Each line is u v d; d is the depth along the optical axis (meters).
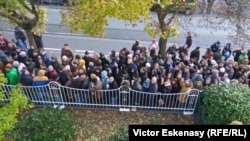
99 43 19.11
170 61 13.30
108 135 11.03
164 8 12.51
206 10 14.51
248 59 14.84
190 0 13.73
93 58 13.26
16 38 15.98
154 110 12.09
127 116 11.88
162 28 12.87
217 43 15.45
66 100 11.82
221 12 13.98
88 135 11.04
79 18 10.42
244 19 13.99
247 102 10.49
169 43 19.44
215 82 11.78
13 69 11.44
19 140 9.37
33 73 12.11
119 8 9.24
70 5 11.52
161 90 11.66
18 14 12.99
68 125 9.96
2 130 7.59
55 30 19.75
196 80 11.91
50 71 11.88
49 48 18.17
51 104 11.84
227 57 15.34
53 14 21.02
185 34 20.06
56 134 9.52
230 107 10.31
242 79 12.52
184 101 11.70
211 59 13.96
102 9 9.19
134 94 11.61
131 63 12.80
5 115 7.86
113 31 20.27
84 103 11.91
